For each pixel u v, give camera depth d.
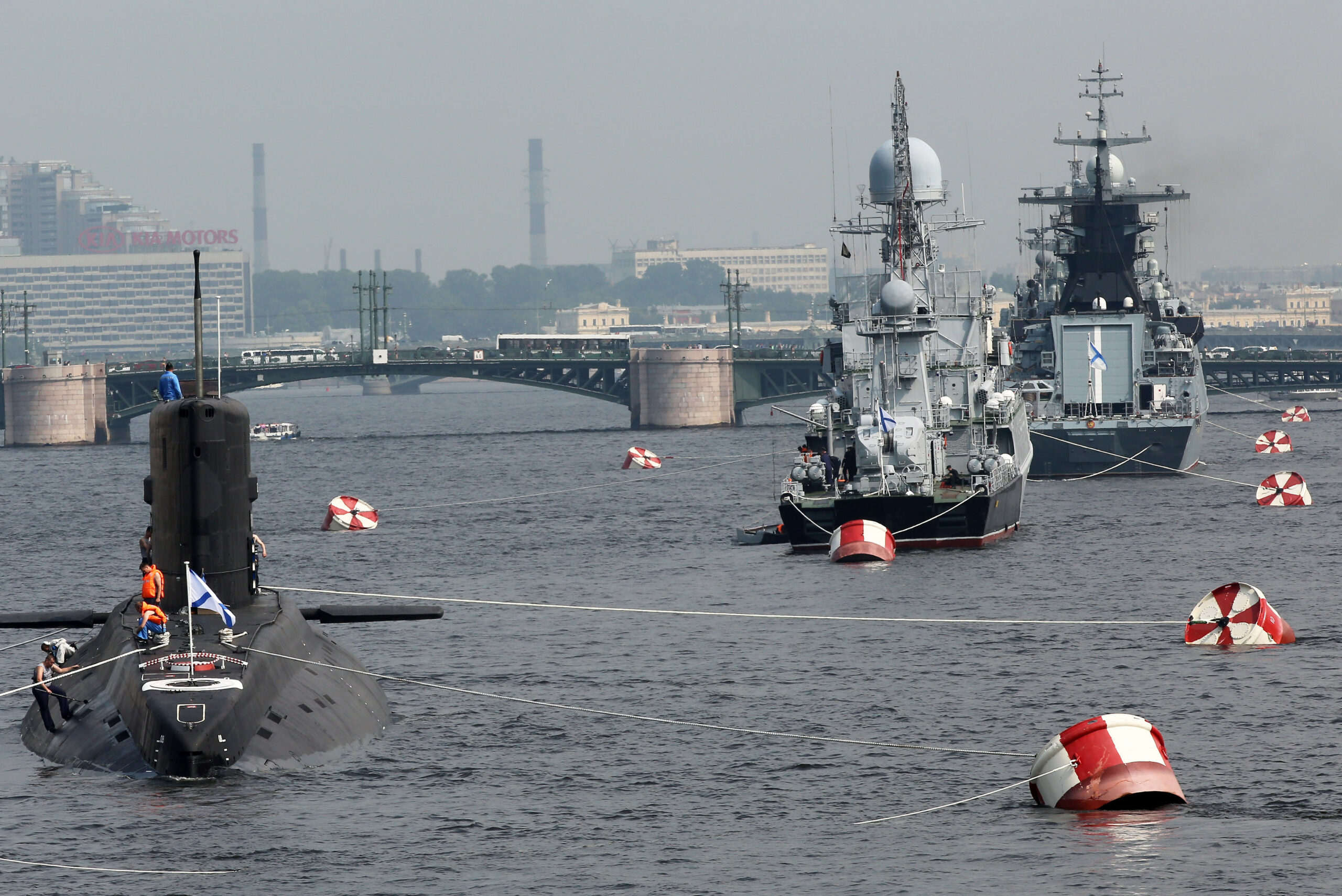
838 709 180.50
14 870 123.44
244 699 144.62
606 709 180.88
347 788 144.12
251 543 165.50
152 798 137.25
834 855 128.12
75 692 159.25
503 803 141.75
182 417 157.75
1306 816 136.50
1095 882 121.06
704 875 123.44
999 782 148.75
